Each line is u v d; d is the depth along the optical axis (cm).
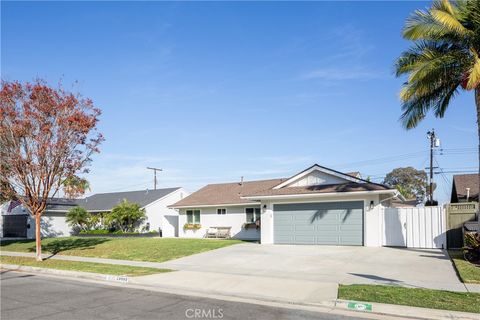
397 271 1311
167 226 3456
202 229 3133
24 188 1823
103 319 788
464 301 884
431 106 1694
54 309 876
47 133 1772
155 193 4272
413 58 1638
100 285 1205
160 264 1597
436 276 1211
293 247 2036
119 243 2450
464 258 1478
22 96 1762
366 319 802
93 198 4666
